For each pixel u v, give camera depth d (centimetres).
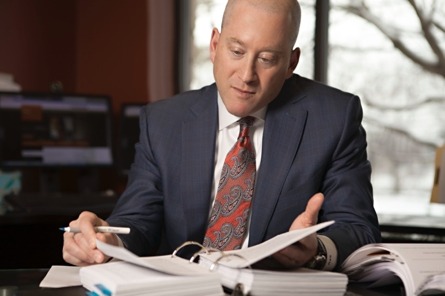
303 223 186
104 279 165
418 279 173
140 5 629
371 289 191
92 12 646
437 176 360
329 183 240
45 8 623
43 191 569
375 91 584
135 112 588
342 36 593
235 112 225
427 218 399
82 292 176
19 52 604
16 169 545
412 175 572
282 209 236
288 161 239
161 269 164
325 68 596
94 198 432
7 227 360
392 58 579
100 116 576
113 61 639
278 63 219
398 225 365
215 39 240
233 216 236
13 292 177
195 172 243
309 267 196
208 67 636
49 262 370
